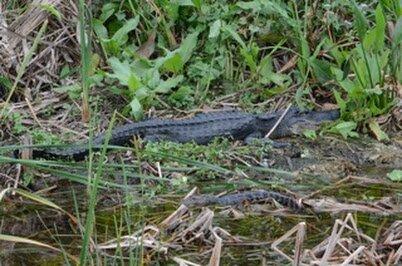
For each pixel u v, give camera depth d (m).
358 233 7.83
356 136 10.75
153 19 12.20
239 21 12.19
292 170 10.05
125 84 11.12
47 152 10.03
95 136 10.59
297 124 11.12
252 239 8.09
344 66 11.43
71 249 8.00
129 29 11.80
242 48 11.64
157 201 9.13
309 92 11.70
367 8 12.34
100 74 11.35
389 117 10.99
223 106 11.66
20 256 7.88
